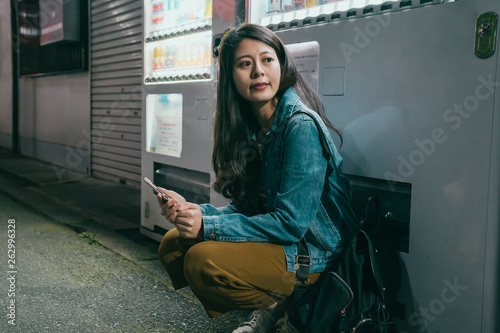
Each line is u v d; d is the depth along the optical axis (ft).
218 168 7.11
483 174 5.92
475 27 5.90
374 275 5.77
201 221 6.13
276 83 6.31
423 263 6.60
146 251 12.72
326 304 5.68
